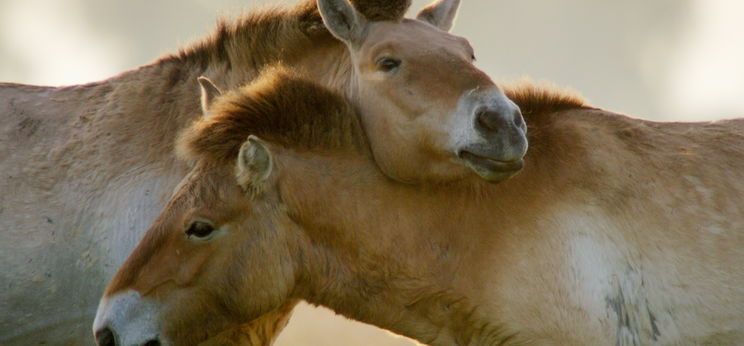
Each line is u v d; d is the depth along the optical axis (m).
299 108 24.69
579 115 26.56
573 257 24.44
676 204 24.97
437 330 25.08
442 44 24.56
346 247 24.58
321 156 24.75
